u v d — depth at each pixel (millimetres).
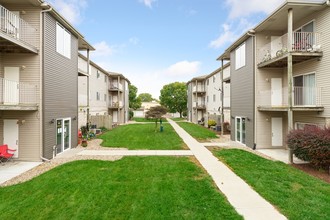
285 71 14797
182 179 8281
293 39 13648
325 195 6719
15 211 5773
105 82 33312
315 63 12031
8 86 11086
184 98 57062
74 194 6875
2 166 10336
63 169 9656
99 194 6863
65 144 14172
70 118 14906
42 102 11312
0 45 10016
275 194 6773
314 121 12172
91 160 11328
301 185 7637
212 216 5461
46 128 11594
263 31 14984
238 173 9008
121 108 38344
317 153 9203
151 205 6074
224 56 22234
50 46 12070
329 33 11039
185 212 5672
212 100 34000
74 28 14539
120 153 13180
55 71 12680
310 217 5379
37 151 11281
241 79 17234
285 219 5348
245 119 16406
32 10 11203
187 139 18875
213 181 8117
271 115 15094
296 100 13719
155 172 9188
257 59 15000
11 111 11297
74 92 15664
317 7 11305
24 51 10984
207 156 12312
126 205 6098
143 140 18172
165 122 40875
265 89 15039
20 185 7680
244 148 15227
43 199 6516
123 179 8297
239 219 5309
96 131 22656
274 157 12398
